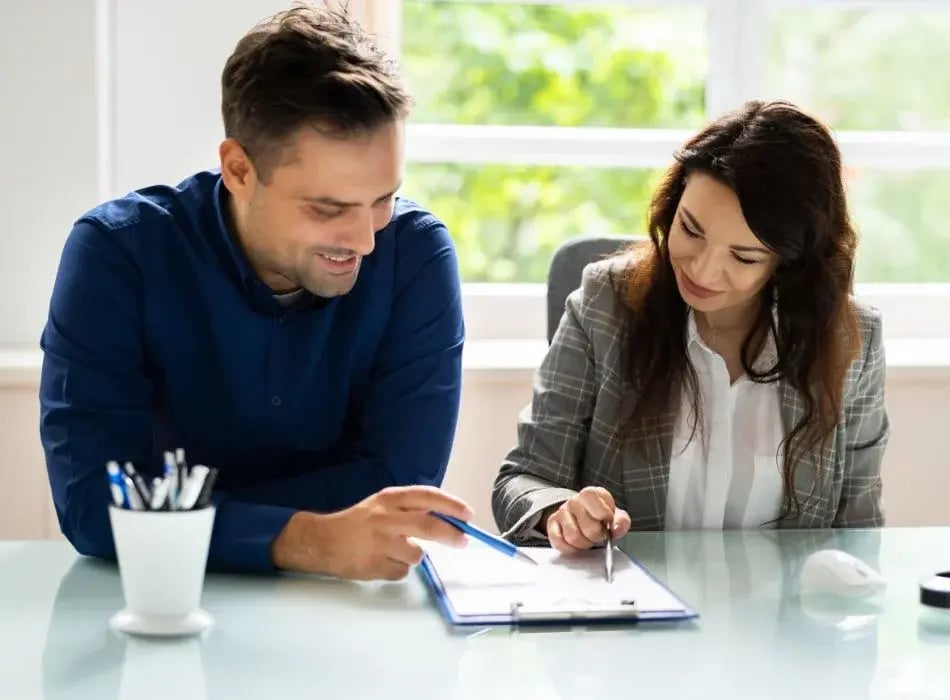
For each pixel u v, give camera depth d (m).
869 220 4.11
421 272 1.60
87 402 1.45
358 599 1.24
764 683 1.04
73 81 2.25
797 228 1.60
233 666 1.04
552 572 1.33
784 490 1.77
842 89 3.86
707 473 1.75
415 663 1.06
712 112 2.68
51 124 2.26
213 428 1.58
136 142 2.33
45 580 1.29
